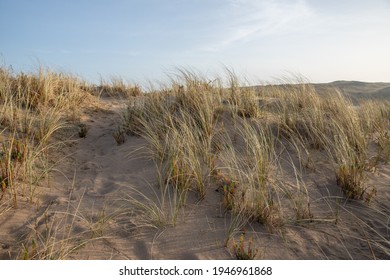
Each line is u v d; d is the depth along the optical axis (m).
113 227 3.30
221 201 3.83
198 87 6.85
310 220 3.58
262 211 3.50
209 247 3.11
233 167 4.39
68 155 5.02
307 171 4.72
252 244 3.18
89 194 3.96
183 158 4.24
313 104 6.39
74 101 7.03
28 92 6.16
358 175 4.52
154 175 4.45
